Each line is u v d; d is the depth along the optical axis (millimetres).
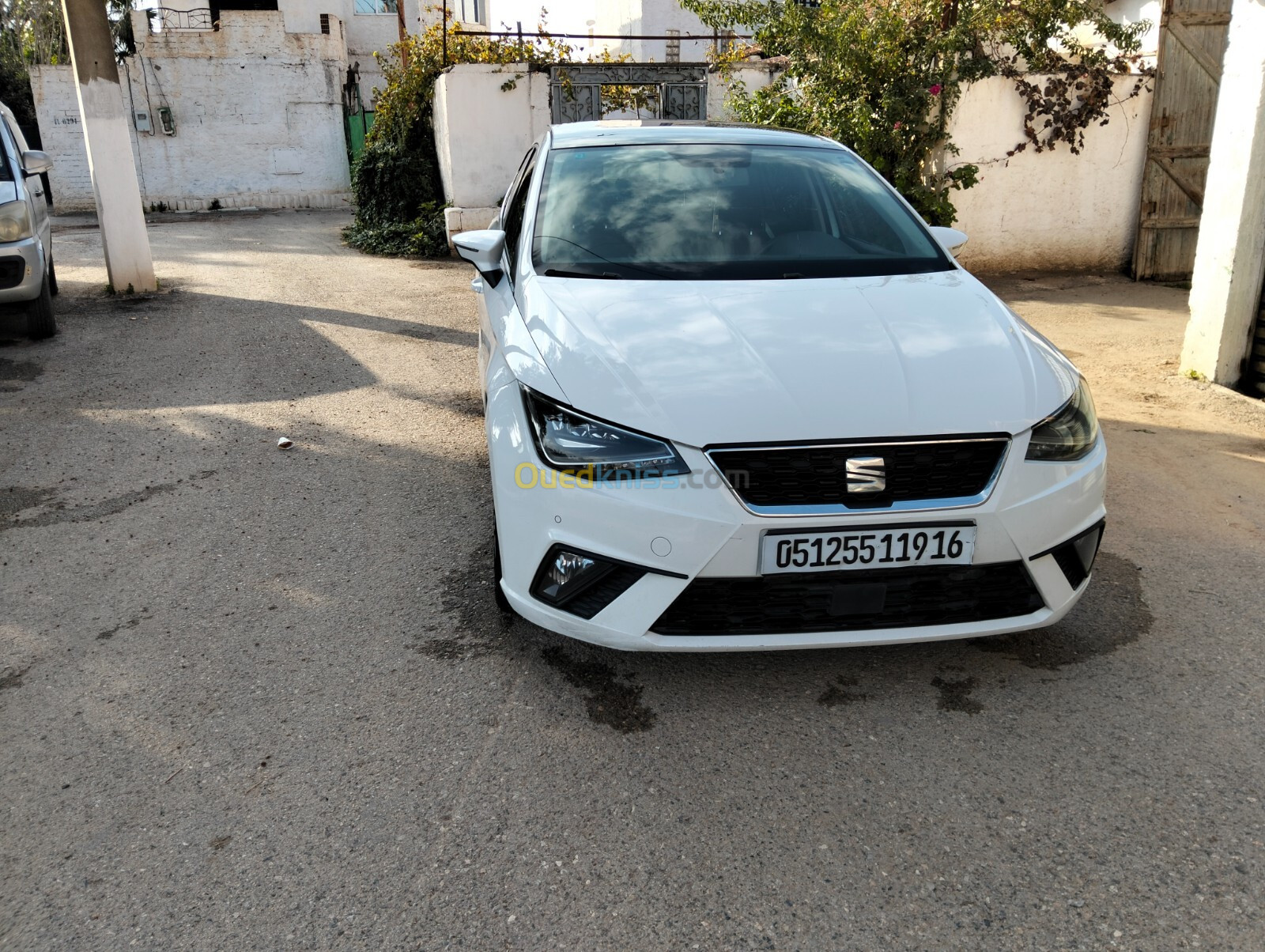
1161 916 1957
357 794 2354
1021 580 2502
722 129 4176
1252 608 3209
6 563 3619
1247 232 5520
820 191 3678
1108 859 2113
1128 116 9375
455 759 2479
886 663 2902
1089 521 2611
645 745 2527
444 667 2902
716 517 2330
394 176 12656
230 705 2723
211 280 9703
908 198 8828
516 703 2715
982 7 8398
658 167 3748
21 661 2967
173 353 6668
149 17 19312
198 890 2061
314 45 19156
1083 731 2566
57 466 4605
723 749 2508
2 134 7410
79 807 2320
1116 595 3305
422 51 12750
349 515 4031
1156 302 8570
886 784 2365
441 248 12055
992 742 2525
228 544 3764
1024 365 2664
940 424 2389
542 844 2182
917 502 2375
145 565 3592
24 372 6211
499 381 2885
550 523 2514
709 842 2182
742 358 2578
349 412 5410
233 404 5539
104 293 8828
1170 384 5898
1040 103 9195
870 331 2740
